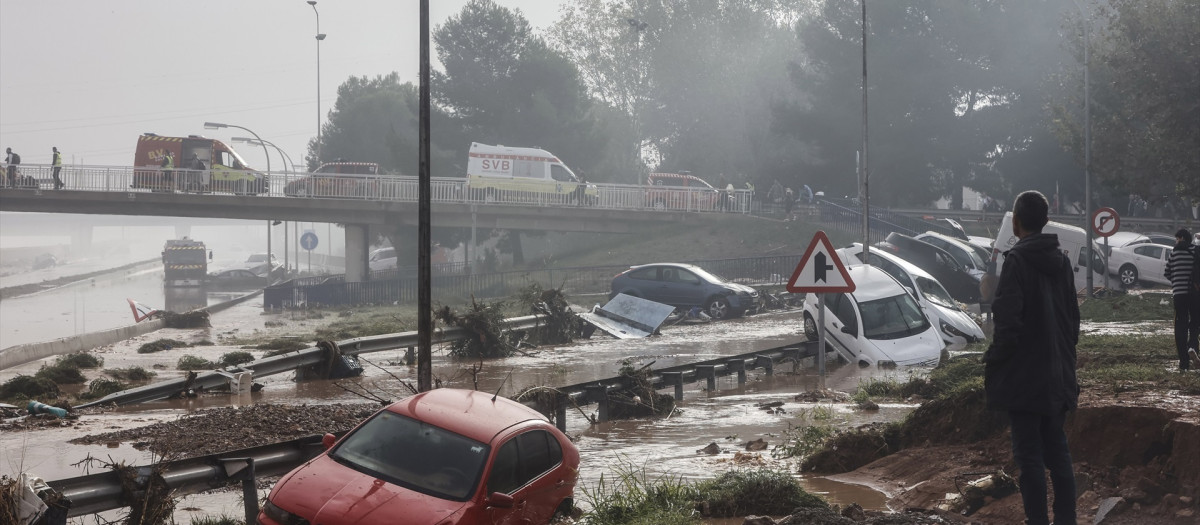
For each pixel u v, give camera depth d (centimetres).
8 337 3325
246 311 4384
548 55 5978
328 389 1734
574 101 6075
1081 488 701
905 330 1919
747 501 754
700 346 2283
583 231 5134
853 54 5359
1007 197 5591
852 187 5738
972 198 8375
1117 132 3095
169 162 5088
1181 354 1139
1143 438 720
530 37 6028
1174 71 2669
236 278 6838
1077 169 5247
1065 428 773
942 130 5375
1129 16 2748
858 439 934
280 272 7062
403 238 5978
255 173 5044
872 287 1984
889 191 5734
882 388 1480
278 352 2103
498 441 691
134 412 1466
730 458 1009
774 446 1076
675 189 5150
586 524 740
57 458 1070
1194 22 2625
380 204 4994
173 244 6800
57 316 4291
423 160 1071
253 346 2533
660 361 1980
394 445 695
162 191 5025
